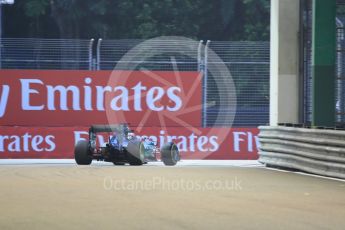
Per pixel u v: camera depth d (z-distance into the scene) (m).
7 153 89.19
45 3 164.25
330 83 61.00
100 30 163.75
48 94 91.00
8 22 165.12
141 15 163.25
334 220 31.44
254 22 169.38
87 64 99.00
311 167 56.97
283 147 63.84
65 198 38.81
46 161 84.38
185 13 166.50
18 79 90.88
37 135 89.31
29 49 94.81
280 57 73.25
